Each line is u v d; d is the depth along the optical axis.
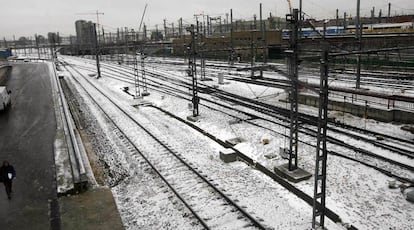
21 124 26.53
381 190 14.86
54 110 30.70
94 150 22.00
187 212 13.95
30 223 12.80
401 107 25.42
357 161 17.67
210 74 53.66
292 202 14.64
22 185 15.91
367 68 45.78
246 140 22.30
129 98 40.22
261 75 45.25
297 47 15.30
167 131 25.53
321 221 12.55
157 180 17.03
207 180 16.44
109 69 74.25
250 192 15.48
